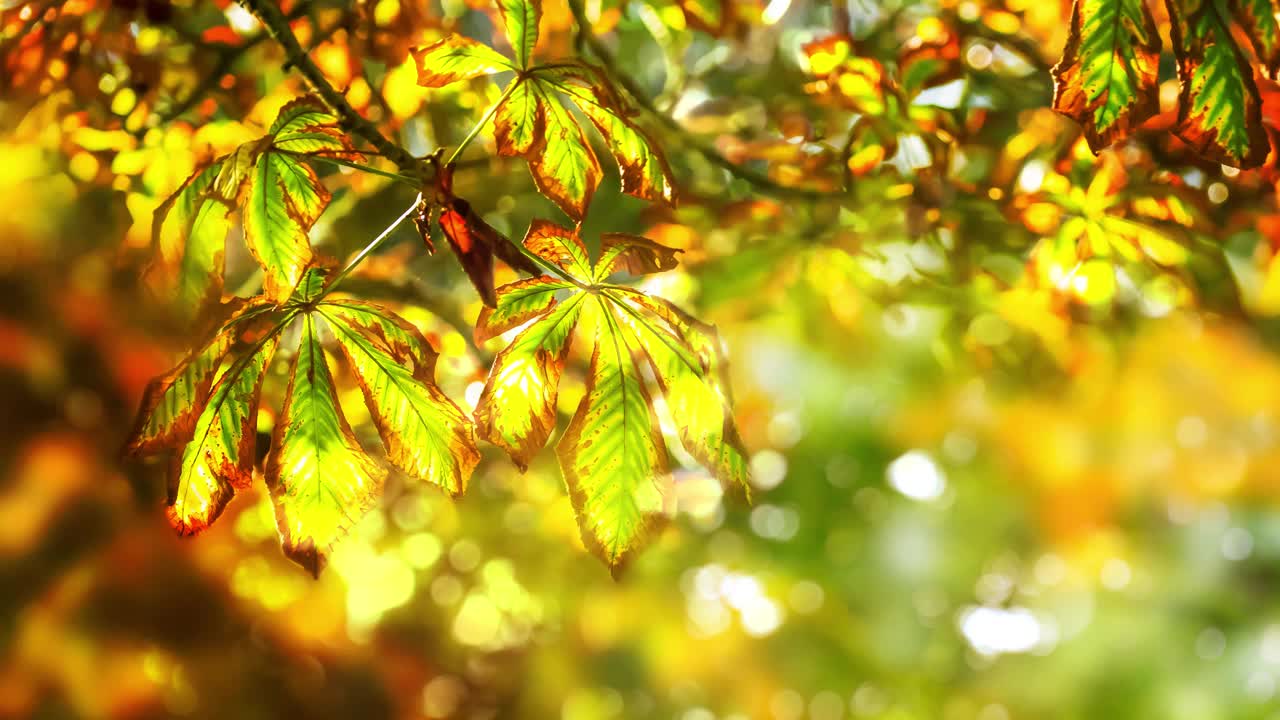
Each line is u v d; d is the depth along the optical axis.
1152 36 1.88
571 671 4.09
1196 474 5.60
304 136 1.85
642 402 1.90
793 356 4.11
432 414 1.88
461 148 1.87
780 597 5.25
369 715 3.39
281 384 2.29
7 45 2.21
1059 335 2.45
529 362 1.89
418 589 3.43
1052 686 6.48
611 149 1.91
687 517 4.02
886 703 5.79
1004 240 2.34
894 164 2.33
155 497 2.73
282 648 3.05
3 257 2.41
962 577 6.02
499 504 3.32
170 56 2.27
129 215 2.29
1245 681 6.45
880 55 2.37
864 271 2.48
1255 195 2.23
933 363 4.21
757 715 5.09
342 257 2.47
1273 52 1.89
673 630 4.54
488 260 1.85
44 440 2.67
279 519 1.87
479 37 2.46
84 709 2.90
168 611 2.84
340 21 2.26
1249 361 4.12
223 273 1.88
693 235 2.48
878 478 5.26
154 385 1.86
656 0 2.37
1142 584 6.57
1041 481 5.75
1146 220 2.24
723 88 2.76
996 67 2.36
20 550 2.74
